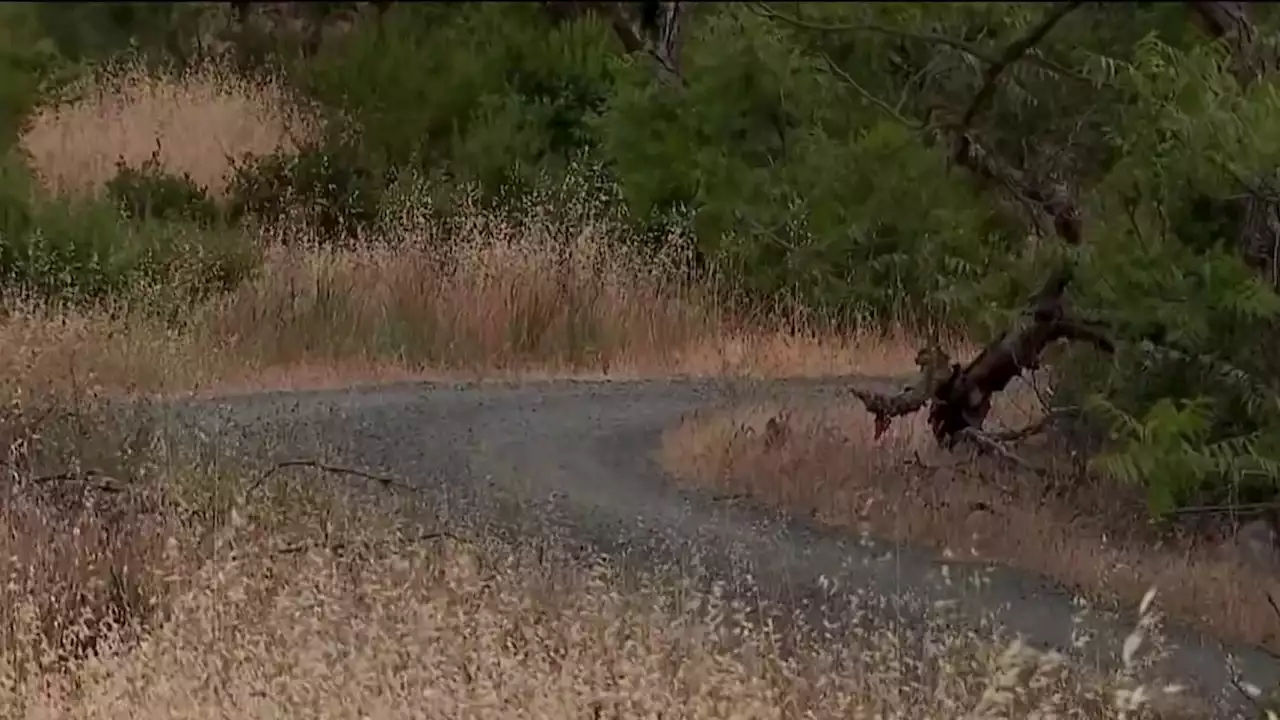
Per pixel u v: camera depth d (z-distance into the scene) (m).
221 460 29.80
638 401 41.25
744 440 35.94
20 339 34.91
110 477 27.58
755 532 29.88
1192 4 33.19
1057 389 34.88
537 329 45.84
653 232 53.25
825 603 25.30
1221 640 25.62
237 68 75.62
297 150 66.56
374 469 32.19
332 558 24.38
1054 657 21.86
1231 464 27.25
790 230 51.31
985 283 36.00
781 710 20.22
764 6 41.88
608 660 21.16
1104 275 29.91
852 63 60.66
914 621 25.11
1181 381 30.12
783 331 47.59
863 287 48.91
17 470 26.73
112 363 36.50
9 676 20.78
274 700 19.70
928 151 48.09
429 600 23.25
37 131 67.75
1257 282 27.73
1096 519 31.80
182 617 21.45
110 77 73.69
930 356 35.22
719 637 22.31
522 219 51.22
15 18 78.50
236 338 42.25
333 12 83.31
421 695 19.59
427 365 44.12
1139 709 21.88
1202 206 28.97
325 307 44.88
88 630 21.83
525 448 35.50
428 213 52.41
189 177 63.06
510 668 20.34
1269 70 30.92
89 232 47.16
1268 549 30.08
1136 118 31.17
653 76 61.69
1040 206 35.34
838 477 33.19
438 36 77.62
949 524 30.70
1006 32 56.84
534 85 70.12
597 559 26.00
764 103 57.06
